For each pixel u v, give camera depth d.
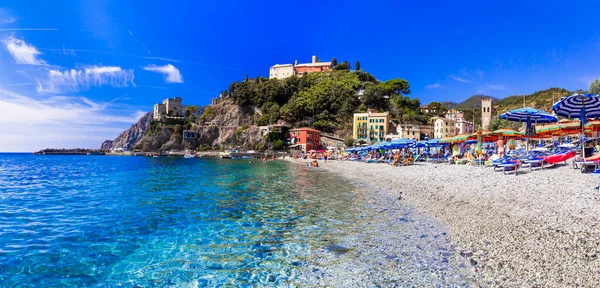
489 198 16.89
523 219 12.44
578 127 29.62
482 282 7.97
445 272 8.70
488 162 30.33
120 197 23.55
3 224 15.38
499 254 9.44
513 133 32.84
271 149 132.62
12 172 53.09
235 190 27.06
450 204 16.97
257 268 9.61
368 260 9.89
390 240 11.77
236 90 176.12
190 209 18.67
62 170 57.41
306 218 15.86
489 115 135.88
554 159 23.58
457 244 10.84
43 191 27.67
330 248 11.16
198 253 11.03
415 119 139.12
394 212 16.64
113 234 13.55
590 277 7.41
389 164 50.38
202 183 32.91
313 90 159.88
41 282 8.99
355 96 149.88
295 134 129.75
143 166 68.38
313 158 94.44
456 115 146.38
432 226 13.40
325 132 140.25
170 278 9.12
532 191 16.66
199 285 8.63
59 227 14.79
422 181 26.52
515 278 7.89
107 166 70.12
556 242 9.64
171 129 169.75
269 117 152.25
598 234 9.74
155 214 17.34
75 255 11.05
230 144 151.88
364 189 26.56
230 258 10.50
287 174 44.56
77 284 8.86
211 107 178.88
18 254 11.18
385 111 144.12
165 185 31.23
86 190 27.97
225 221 15.57
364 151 80.31
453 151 49.41
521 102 150.00
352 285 8.27
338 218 15.68
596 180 16.92
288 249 11.20
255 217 16.33
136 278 9.16
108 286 8.72
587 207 12.48
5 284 8.86
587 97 20.17
